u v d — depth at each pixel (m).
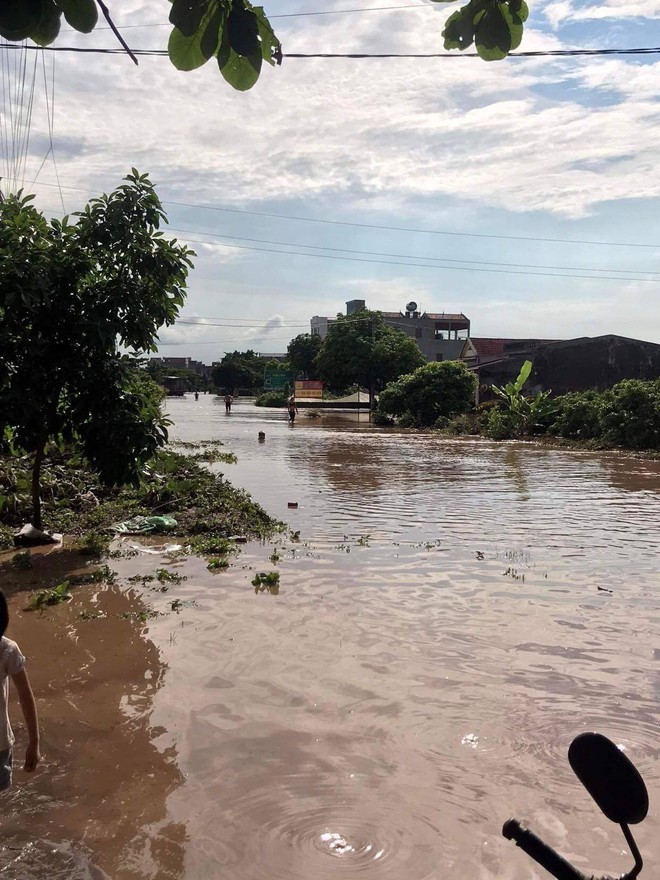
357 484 18.16
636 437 28.62
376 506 14.73
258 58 2.49
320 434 37.12
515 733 5.17
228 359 118.19
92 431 10.70
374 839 4.01
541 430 35.81
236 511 13.32
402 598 8.27
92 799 4.36
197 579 9.10
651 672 6.24
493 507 14.67
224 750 4.92
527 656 6.57
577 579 9.15
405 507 14.62
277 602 8.10
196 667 6.30
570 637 7.05
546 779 4.61
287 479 19.08
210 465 22.30
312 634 7.09
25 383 10.28
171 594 8.45
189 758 4.82
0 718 3.83
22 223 10.25
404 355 56.75
